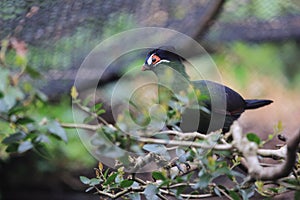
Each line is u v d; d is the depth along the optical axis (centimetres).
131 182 441
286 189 432
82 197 1138
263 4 948
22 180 1166
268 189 441
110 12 847
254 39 1008
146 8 849
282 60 1322
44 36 838
